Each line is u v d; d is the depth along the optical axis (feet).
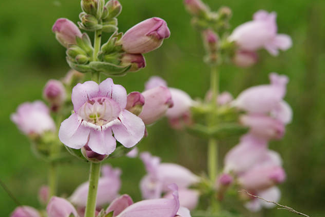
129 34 1.54
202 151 2.56
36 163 2.73
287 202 2.47
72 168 2.75
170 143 2.69
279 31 2.65
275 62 2.68
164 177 1.93
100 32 1.55
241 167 1.95
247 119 1.96
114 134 1.46
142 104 1.51
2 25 3.06
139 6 2.65
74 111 1.47
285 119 1.98
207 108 1.97
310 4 2.58
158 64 2.71
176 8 2.64
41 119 1.94
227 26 1.98
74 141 1.45
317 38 2.61
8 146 2.73
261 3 2.59
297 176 2.52
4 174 2.60
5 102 2.91
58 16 2.75
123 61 1.54
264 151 1.96
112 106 1.47
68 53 1.54
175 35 2.66
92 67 1.53
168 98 1.56
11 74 3.11
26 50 3.08
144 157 1.85
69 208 1.55
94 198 1.51
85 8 1.54
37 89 2.99
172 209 1.51
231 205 2.17
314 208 2.48
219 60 1.96
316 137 2.60
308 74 2.60
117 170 1.85
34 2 3.00
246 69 2.61
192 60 2.66
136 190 2.54
